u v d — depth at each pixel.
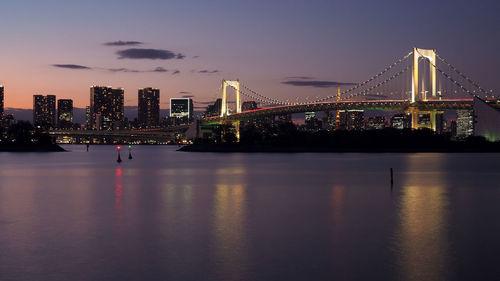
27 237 30.97
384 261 24.92
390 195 55.09
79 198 52.03
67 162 141.75
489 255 26.08
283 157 178.12
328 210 42.84
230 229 33.59
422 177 82.81
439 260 25.09
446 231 32.81
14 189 61.91
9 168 111.06
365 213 40.97
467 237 30.80
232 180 76.69
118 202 48.53
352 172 95.94
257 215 39.84
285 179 78.44
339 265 24.22
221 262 24.84
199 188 63.38
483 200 50.34
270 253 26.66
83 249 27.66
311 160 153.25
